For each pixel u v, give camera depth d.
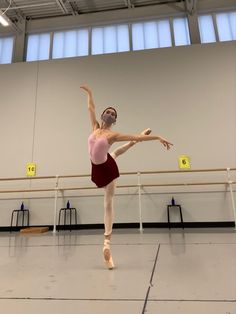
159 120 4.62
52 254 2.06
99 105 4.83
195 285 1.19
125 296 1.07
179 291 1.12
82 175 4.31
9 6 4.95
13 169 4.73
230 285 1.17
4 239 3.15
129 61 4.95
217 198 4.22
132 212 4.33
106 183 1.66
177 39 5.18
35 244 2.66
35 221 4.50
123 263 1.68
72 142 4.71
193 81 4.70
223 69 4.68
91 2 5.27
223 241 2.48
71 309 0.95
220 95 4.58
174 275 1.36
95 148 1.63
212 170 4.04
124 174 4.32
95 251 2.16
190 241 2.55
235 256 1.76
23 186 4.64
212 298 1.02
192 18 5.12
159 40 5.23
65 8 5.30
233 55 4.72
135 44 5.27
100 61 5.03
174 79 4.75
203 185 4.28
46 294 1.12
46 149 4.75
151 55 4.92
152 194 4.35
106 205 1.67
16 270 1.55
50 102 4.96
